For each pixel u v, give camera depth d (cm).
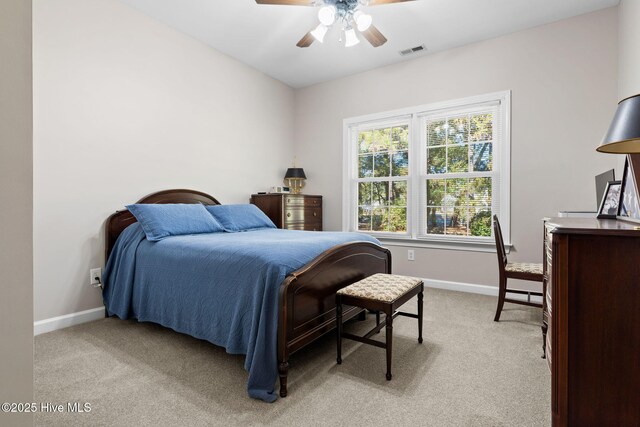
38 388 165
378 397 159
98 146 272
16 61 60
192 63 346
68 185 255
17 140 60
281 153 465
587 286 114
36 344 218
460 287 356
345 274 222
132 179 296
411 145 390
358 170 439
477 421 142
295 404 153
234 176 395
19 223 61
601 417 113
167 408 149
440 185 378
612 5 281
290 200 404
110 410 148
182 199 333
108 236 275
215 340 189
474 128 356
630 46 239
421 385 170
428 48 359
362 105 425
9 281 60
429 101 374
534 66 316
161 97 318
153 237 248
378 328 201
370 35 268
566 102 302
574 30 298
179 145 335
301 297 177
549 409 150
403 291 192
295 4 236
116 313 258
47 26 242
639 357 109
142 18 302
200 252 209
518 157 324
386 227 416
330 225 455
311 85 472
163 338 229
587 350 114
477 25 313
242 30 331
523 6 283
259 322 164
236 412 147
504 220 333
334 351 212
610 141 115
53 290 247
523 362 195
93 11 268
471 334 238
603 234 110
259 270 173
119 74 286
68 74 254
